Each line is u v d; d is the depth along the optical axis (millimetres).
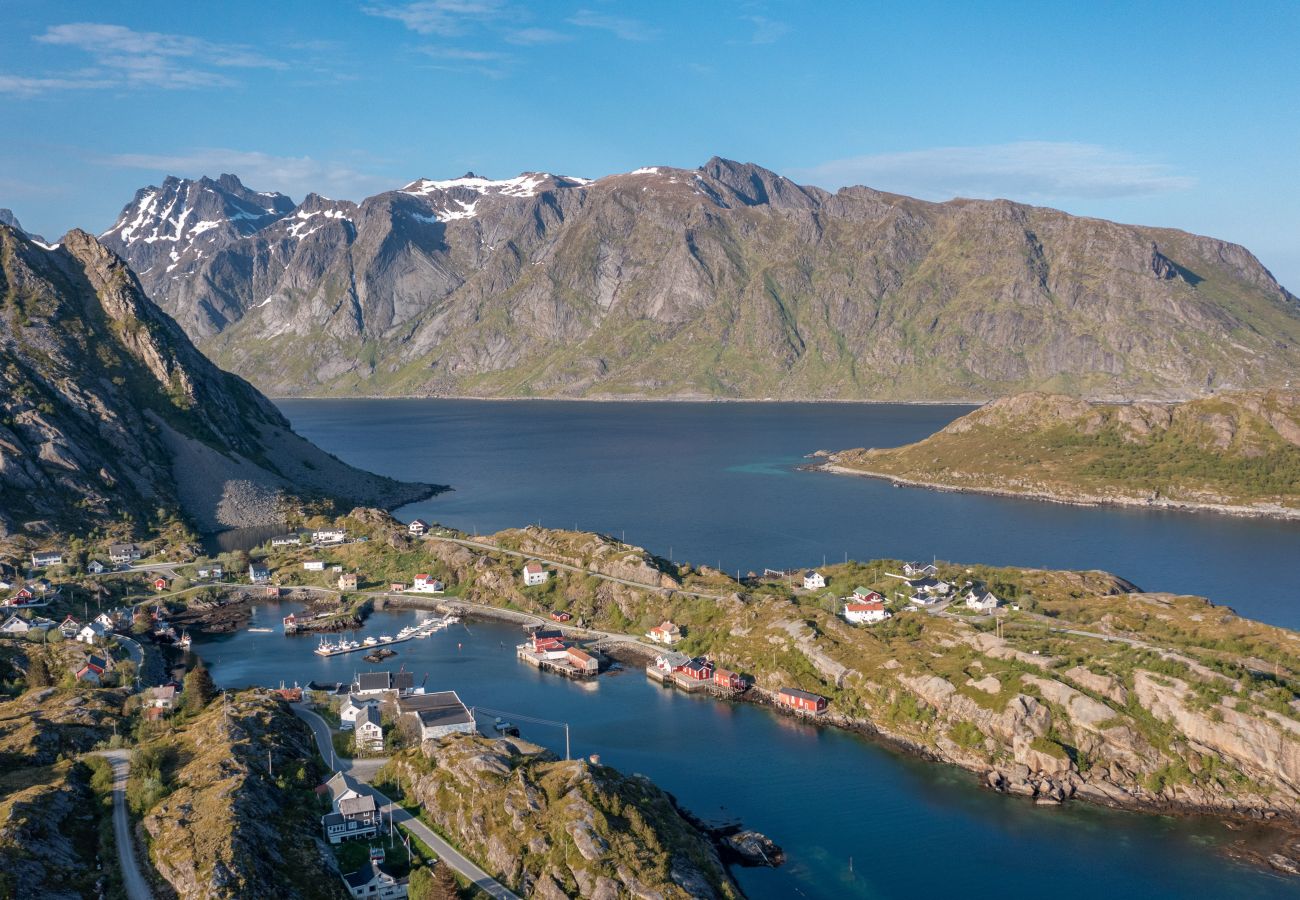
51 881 103812
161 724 152125
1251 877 122875
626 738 164000
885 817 137750
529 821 119562
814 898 118188
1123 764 147750
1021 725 153250
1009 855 128125
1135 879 122750
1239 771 143625
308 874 111062
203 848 108125
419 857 118125
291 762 137125
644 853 115312
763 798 143000
